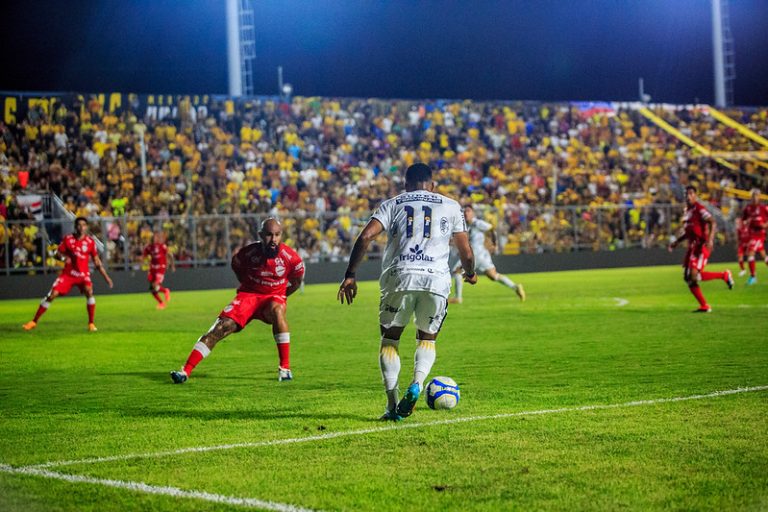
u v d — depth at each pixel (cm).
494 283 2698
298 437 600
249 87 3838
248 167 3431
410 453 544
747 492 447
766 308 1562
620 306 1712
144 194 3200
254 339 1312
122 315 1894
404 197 654
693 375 836
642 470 493
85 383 904
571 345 1122
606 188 3962
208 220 3008
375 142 3738
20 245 2802
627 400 709
